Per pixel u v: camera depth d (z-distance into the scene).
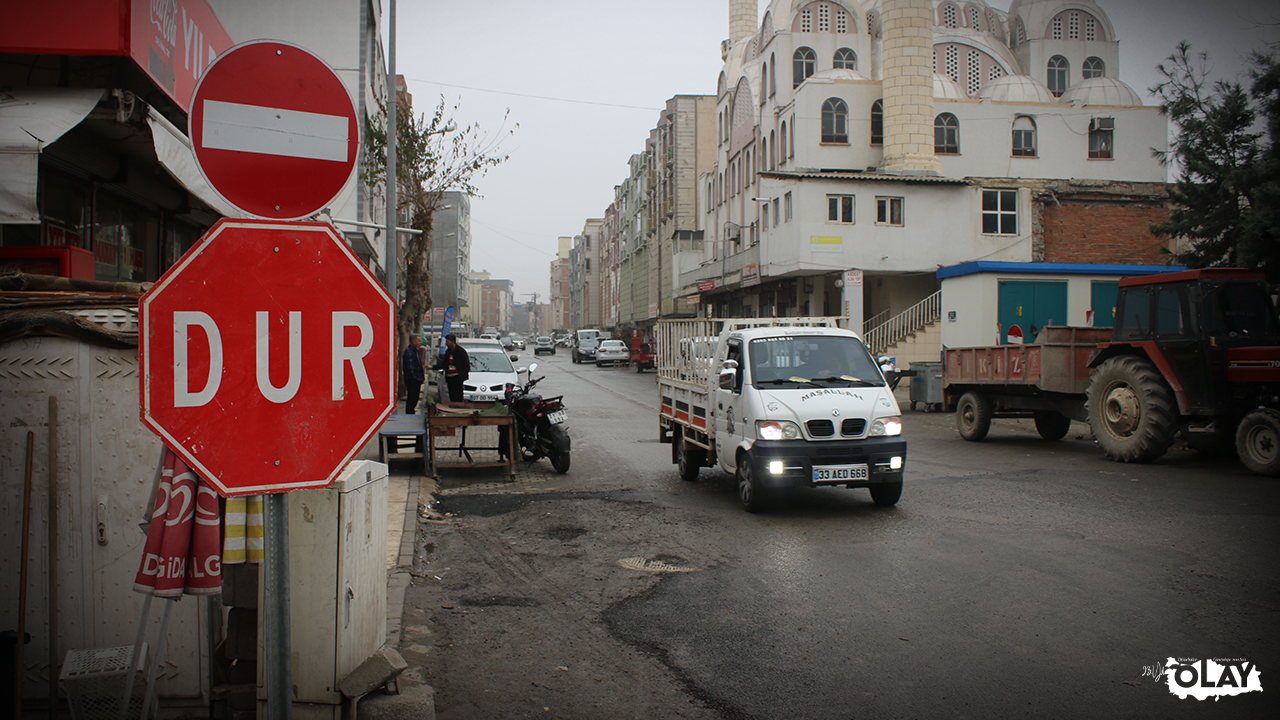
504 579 6.22
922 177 30.23
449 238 71.69
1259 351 10.05
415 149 22.47
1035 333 24.48
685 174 55.31
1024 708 3.85
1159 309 11.20
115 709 3.46
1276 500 8.61
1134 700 3.93
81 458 3.49
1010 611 5.25
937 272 26.50
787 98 36.03
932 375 20.36
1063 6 42.81
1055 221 31.05
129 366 3.52
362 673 3.63
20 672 3.29
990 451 13.32
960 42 41.91
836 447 8.14
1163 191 31.20
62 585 3.48
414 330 23.89
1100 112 33.59
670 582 6.06
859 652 4.60
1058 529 7.48
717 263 42.19
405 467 11.56
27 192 5.43
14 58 6.55
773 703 3.96
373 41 24.45
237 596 3.43
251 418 2.58
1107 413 11.85
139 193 9.76
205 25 8.37
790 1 38.25
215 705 3.49
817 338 9.25
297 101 2.82
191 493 3.32
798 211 29.52
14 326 3.41
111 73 6.69
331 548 3.56
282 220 2.66
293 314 2.64
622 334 80.81
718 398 9.48
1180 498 8.80
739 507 8.85
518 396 12.36
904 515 8.24
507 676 4.33
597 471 11.64
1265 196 13.53
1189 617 5.08
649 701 4.01
